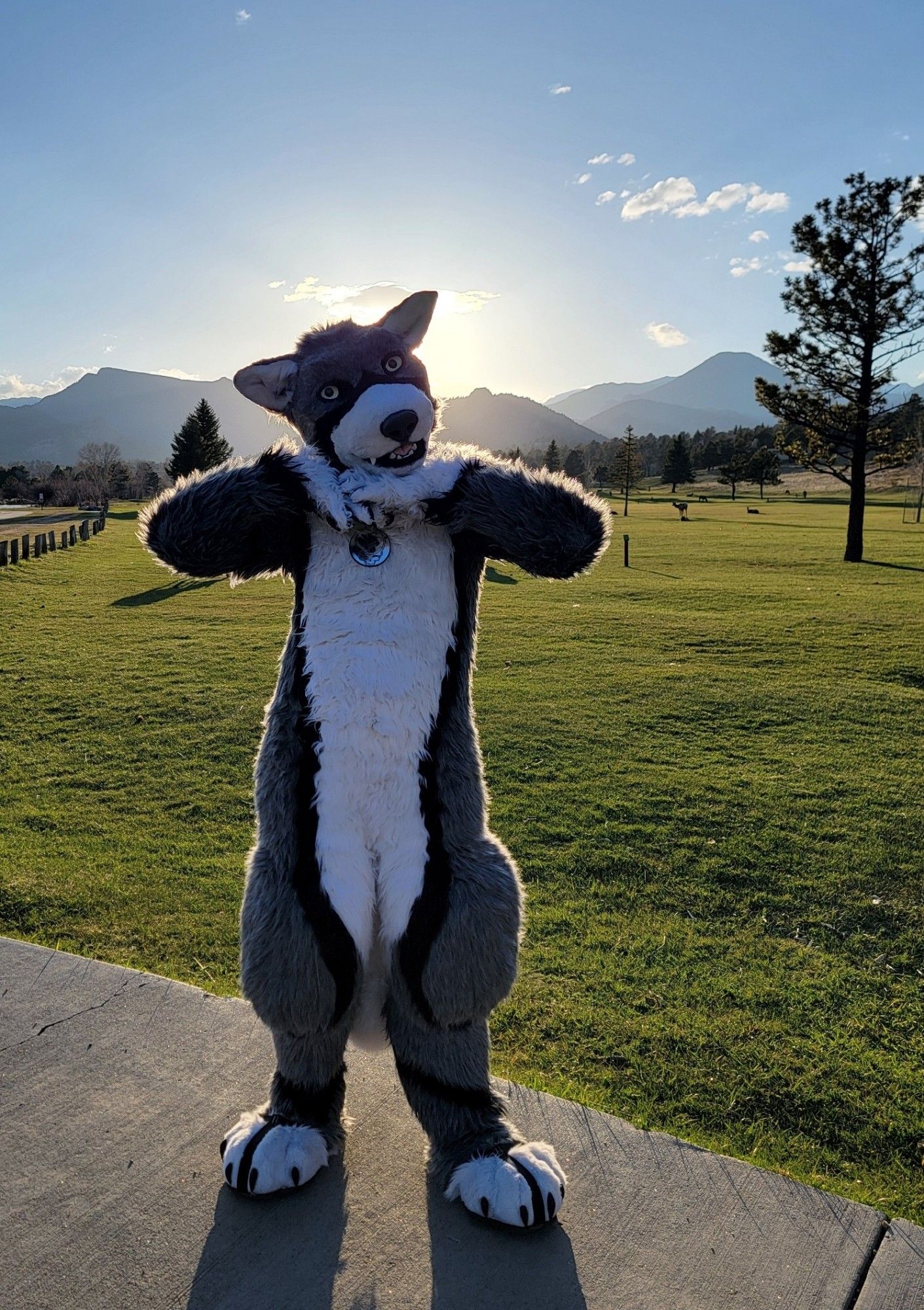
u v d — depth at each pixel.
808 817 7.07
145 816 7.15
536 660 13.58
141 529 2.59
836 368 31.91
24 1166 2.68
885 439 31.88
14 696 11.19
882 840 6.62
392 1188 2.63
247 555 2.63
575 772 8.22
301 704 2.56
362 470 2.58
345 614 2.55
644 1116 3.57
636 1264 2.41
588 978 4.68
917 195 30.61
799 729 9.85
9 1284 2.29
